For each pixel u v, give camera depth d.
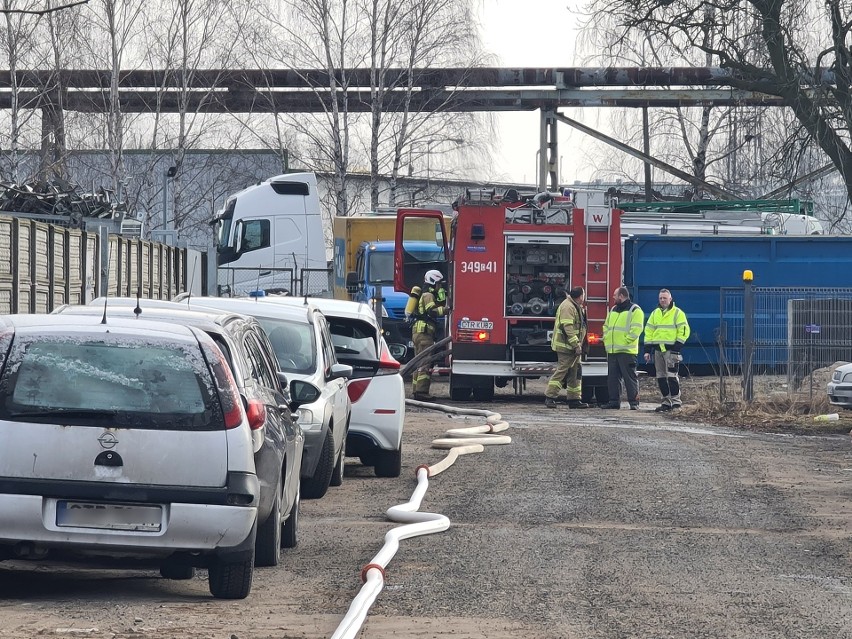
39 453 19.70
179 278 67.69
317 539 27.94
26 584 22.36
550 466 40.88
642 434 51.03
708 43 77.81
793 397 61.56
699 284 84.44
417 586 22.45
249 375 22.56
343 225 96.00
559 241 66.44
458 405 65.31
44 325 20.47
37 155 110.19
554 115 107.81
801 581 23.75
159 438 20.00
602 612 20.66
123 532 19.83
